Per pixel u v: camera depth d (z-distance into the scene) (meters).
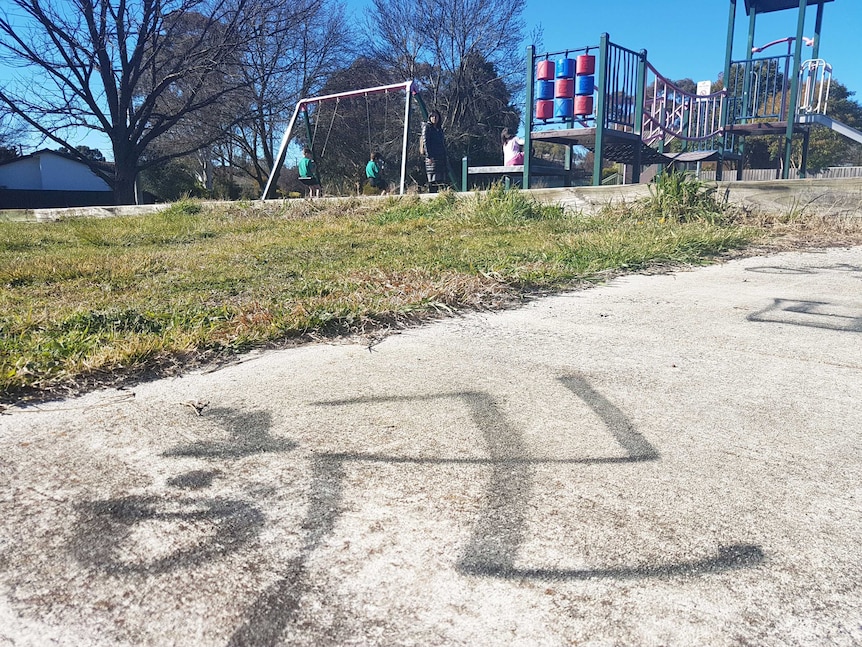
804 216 5.85
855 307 2.83
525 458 1.41
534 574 1.01
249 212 8.66
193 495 1.26
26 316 2.64
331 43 25.36
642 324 2.59
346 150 27.81
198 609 0.94
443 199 7.57
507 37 25.88
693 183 6.29
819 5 12.58
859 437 1.51
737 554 1.06
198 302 3.04
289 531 1.13
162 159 21.47
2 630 0.91
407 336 2.46
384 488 1.28
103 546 1.10
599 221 6.21
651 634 0.88
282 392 1.84
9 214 11.16
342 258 4.43
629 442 1.48
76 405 1.77
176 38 20.67
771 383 1.88
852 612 0.93
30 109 18.53
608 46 8.40
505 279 3.38
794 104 11.49
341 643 0.87
